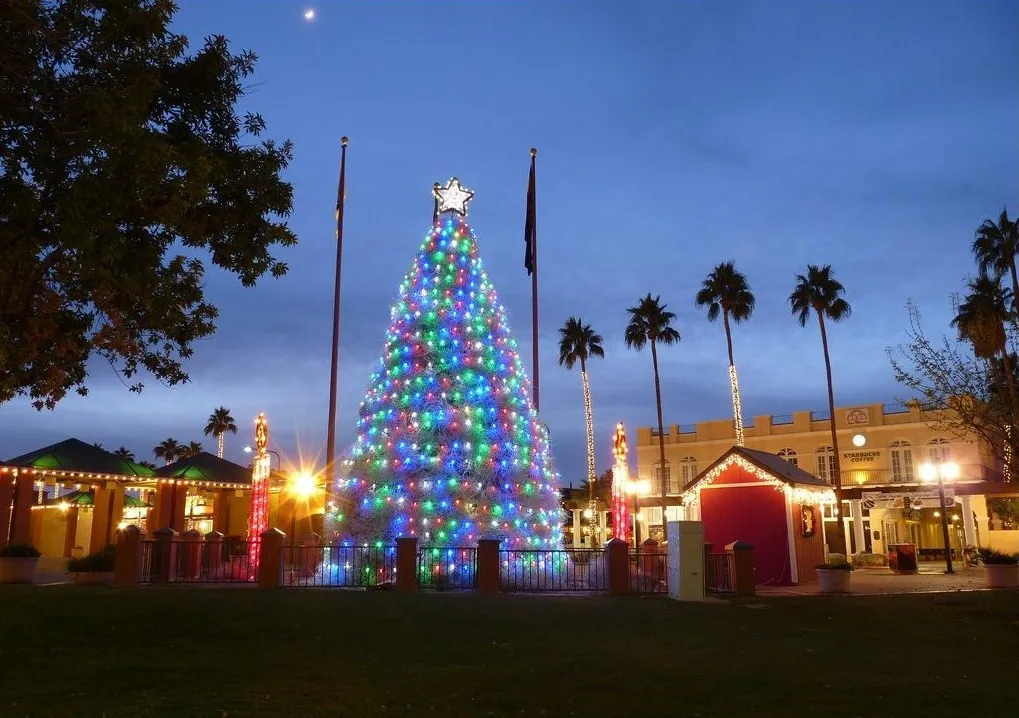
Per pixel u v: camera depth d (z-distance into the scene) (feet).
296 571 67.31
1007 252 123.13
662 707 23.94
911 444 157.07
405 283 67.31
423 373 62.90
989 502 143.02
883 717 23.07
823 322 144.15
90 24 29.30
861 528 140.36
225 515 117.19
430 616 42.06
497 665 30.12
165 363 38.29
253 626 38.17
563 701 24.58
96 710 22.26
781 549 72.90
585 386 185.88
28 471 89.56
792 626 42.09
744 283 158.40
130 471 100.68
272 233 35.68
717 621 43.29
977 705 24.63
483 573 55.36
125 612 41.50
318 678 27.20
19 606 42.45
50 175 28.19
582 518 170.09
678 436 186.70
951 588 68.33
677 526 55.36
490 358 64.85
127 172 26.81
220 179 33.19
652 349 157.89
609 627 40.22
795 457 170.09
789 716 23.00
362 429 64.54
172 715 21.84
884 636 39.11
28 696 24.03
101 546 109.29
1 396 34.35
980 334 57.16
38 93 28.63
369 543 60.54
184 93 33.55
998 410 52.90
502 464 62.18
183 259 33.30
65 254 29.48
